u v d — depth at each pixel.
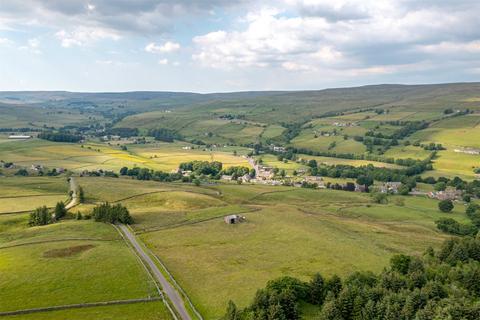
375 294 87.81
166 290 103.81
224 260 125.69
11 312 91.00
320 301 92.38
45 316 89.62
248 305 90.69
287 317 84.19
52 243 140.50
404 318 80.81
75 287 104.00
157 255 132.00
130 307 94.44
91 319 88.12
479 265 111.00
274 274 112.25
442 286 93.31
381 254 132.88
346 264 120.00
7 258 124.31
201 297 99.38
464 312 79.44
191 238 151.00
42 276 110.31
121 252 132.12
